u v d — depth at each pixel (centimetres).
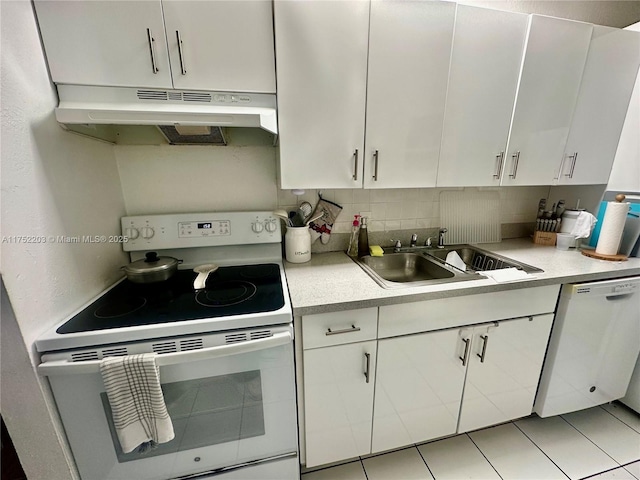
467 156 126
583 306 123
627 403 155
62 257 86
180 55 92
